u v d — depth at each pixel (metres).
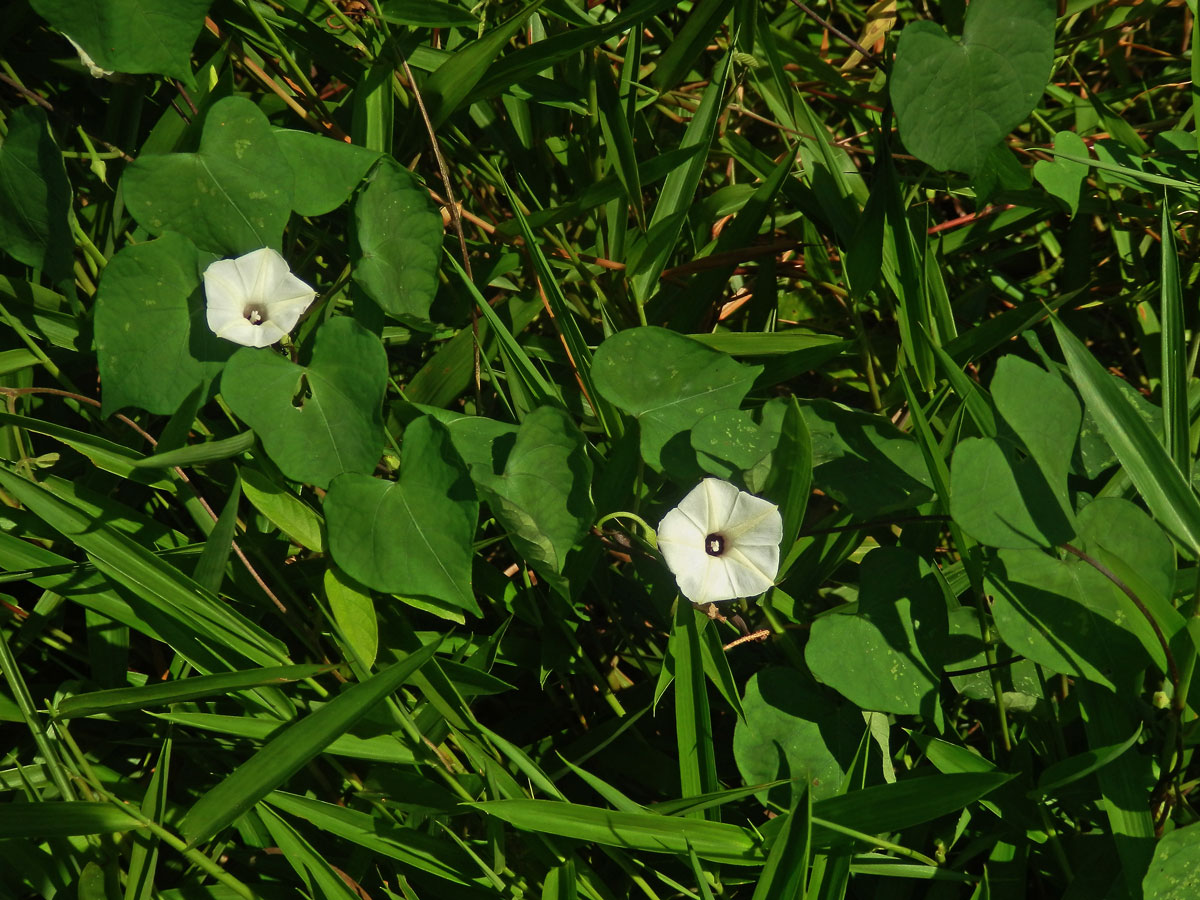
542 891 0.56
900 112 0.57
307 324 0.59
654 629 0.61
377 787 0.57
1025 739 0.58
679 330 0.63
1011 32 0.57
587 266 0.63
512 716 0.61
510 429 0.58
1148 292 0.65
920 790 0.55
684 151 0.61
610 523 0.58
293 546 0.59
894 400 0.62
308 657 0.59
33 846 0.56
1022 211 0.66
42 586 0.57
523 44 0.64
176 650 0.57
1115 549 0.55
